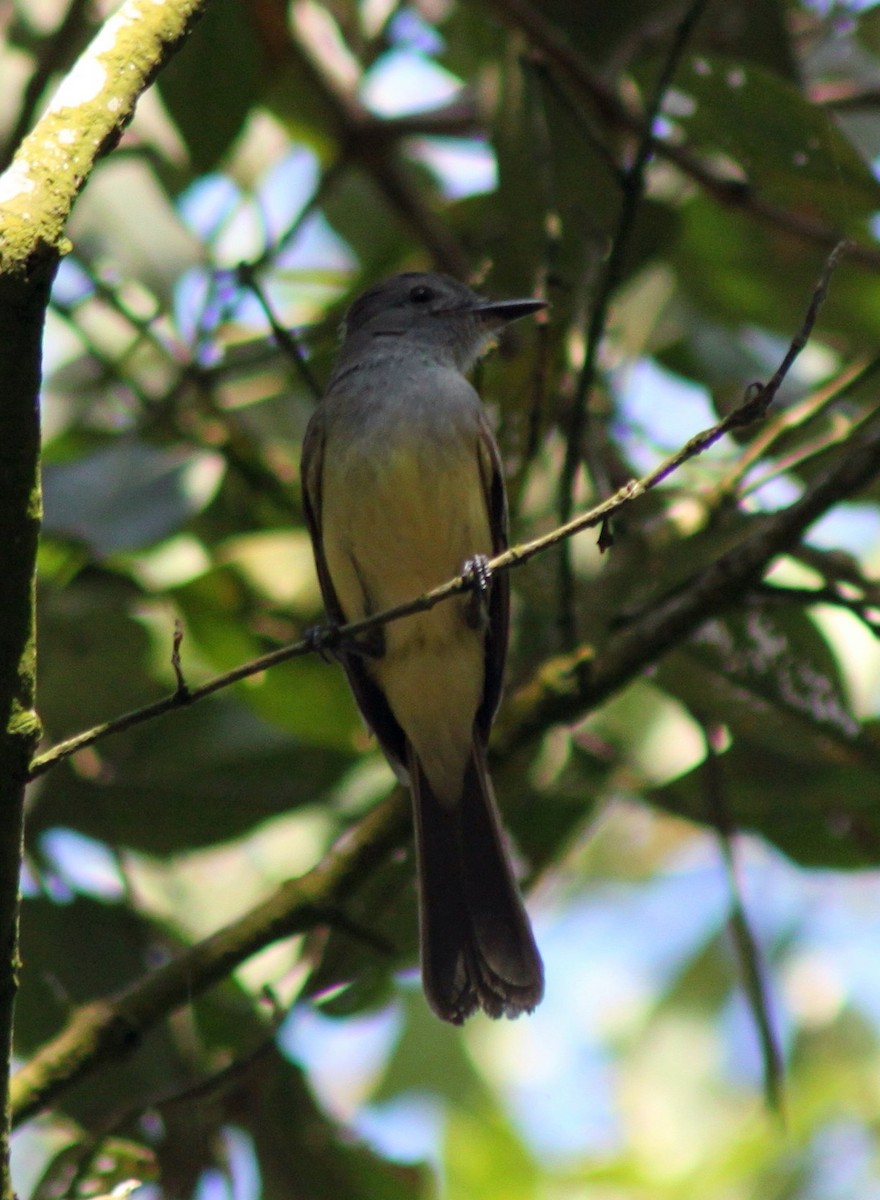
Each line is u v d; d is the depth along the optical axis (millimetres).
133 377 11188
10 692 5324
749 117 9648
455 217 11828
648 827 14492
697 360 11617
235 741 10148
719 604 8555
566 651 8844
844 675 9492
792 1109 12656
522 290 10500
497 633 9320
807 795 10086
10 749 5352
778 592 8570
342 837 8953
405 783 9039
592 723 10188
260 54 10438
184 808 10086
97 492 9539
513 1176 12250
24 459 5070
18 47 11500
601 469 9414
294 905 8352
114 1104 9445
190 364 10570
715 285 11719
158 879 10469
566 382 10133
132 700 10094
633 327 11648
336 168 11469
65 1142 10664
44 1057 7941
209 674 10141
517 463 9625
